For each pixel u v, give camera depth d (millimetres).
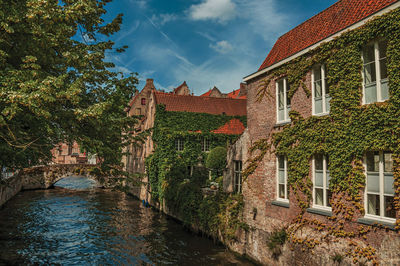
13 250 14461
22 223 20375
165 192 23531
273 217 11703
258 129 13102
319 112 10094
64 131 10039
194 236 17594
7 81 7391
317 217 9672
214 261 13141
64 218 22422
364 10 9695
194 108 28094
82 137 9570
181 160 24828
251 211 13141
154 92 29156
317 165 10039
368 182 8312
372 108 8102
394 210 7688
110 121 10469
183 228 19594
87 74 9242
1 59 7426
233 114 28656
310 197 10039
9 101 7082
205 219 16609
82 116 8453
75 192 38375
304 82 10672
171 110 26891
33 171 40344
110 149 10453
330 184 9258
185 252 14523
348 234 8562
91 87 11016
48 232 18266
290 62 11297
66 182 52031
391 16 7805
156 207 26266
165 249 15055
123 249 15141
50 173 41531
